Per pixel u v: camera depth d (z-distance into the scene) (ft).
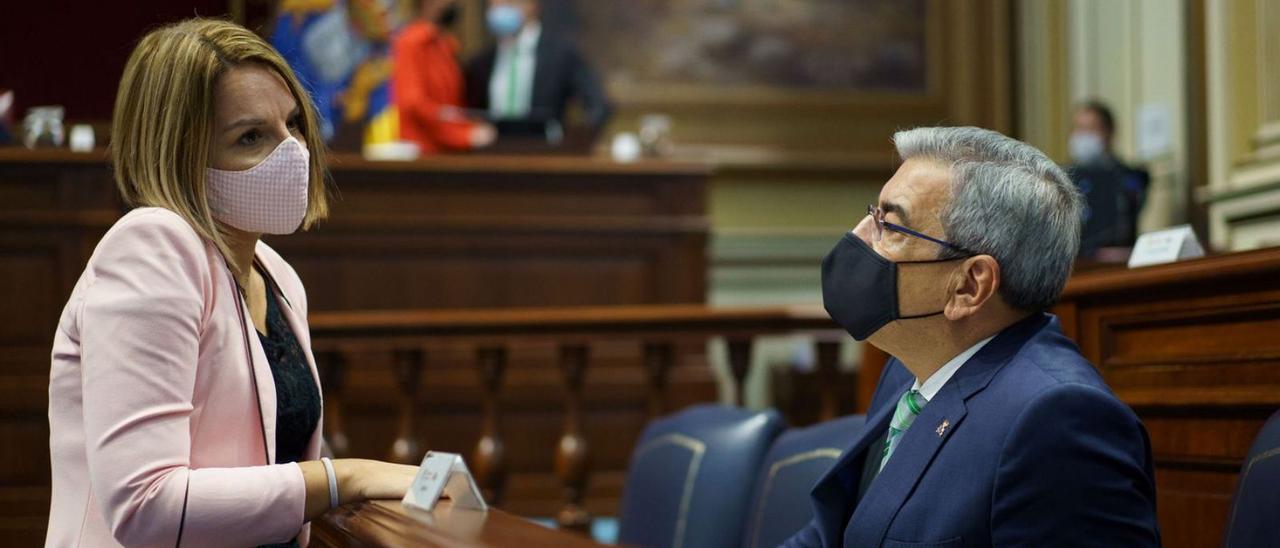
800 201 26.45
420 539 4.81
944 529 5.52
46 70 22.31
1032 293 5.91
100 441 5.37
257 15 23.11
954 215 5.97
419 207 18.62
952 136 6.21
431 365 18.28
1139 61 22.31
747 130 26.30
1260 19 17.84
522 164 18.85
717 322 13.92
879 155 26.66
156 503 5.33
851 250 6.26
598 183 19.07
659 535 9.48
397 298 18.48
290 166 6.01
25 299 17.20
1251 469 5.24
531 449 18.38
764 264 26.13
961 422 5.71
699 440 9.52
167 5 22.70
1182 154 20.63
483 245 18.74
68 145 19.66
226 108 5.97
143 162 5.94
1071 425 5.26
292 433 6.38
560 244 18.95
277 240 18.19
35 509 16.66
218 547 5.50
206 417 5.80
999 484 5.32
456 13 22.90
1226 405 7.02
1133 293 7.70
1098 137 20.38
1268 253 6.63
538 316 13.88
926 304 6.05
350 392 17.97
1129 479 5.23
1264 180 17.49
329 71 20.54
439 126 20.25
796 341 25.04
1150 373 7.64
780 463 8.46
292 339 6.59
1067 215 6.00
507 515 5.44
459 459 5.70
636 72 26.07
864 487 6.38
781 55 26.55
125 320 5.48
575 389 14.05
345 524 5.43
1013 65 26.86
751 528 8.57
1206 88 19.44
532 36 22.74
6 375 16.99
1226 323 7.09
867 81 26.84
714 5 26.35
